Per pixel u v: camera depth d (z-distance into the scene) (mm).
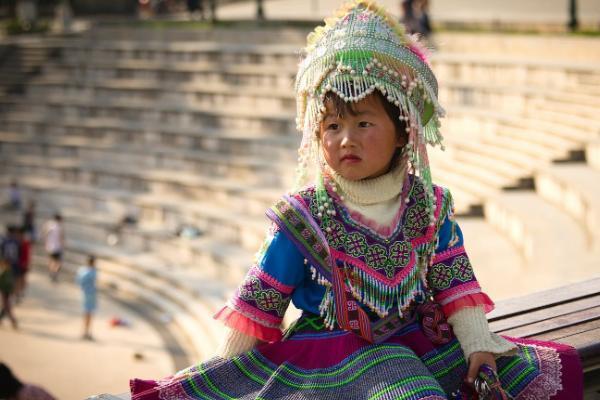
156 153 25219
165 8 39500
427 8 23594
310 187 3258
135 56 28953
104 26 31953
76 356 17250
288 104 24156
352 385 3053
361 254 3178
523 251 13023
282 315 3260
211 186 22797
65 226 24672
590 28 23234
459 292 3299
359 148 3119
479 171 16812
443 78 21672
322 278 3158
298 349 3229
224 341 3277
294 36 26156
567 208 13789
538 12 27859
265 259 3203
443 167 17859
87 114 28422
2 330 18781
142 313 19625
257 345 3291
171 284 20453
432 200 3236
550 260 10930
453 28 25719
